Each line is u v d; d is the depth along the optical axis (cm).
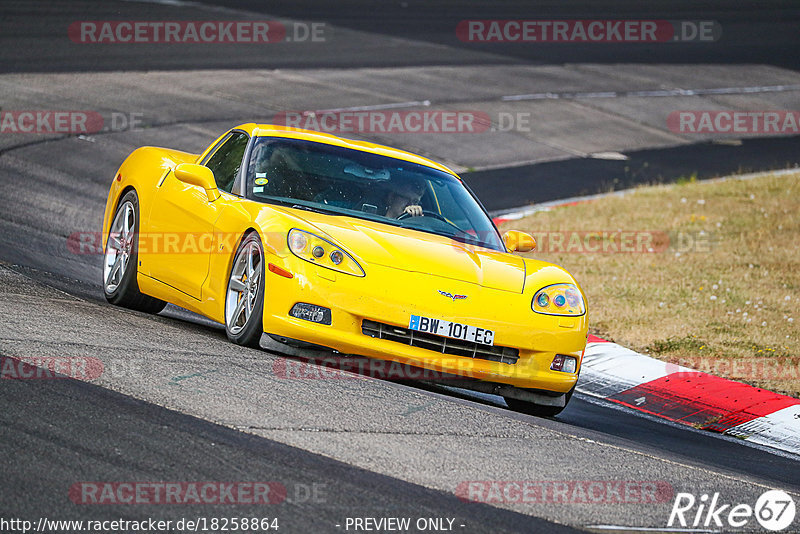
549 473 1620
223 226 2294
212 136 5900
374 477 1454
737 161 7269
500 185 5891
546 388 2164
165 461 1393
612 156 7106
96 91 6581
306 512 1289
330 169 2497
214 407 1650
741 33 13212
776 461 2227
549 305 2178
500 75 9244
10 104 5891
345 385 1928
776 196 5897
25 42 7850
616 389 2769
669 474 1753
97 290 2897
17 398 1559
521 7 13700
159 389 1705
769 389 2794
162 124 6006
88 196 4350
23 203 3956
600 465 1727
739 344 3181
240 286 2211
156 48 8425
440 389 2370
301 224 2156
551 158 6812
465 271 2181
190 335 2236
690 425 2523
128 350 1939
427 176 2617
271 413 1666
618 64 10469
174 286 2477
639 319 3428
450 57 9812
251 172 2419
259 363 1991
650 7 14662
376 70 8744
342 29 10631
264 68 8219
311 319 2050
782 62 11531
